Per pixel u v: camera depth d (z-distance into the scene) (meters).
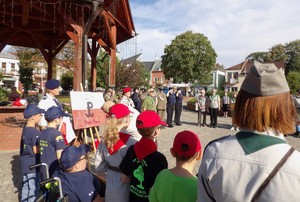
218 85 76.12
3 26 12.97
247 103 1.25
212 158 1.25
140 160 2.62
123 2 10.74
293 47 66.12
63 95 43.97
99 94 6.49
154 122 2.62
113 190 2.87
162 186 1.94
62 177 2.93
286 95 1.23
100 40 12.14
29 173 4.10
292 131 1.23
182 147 1.96
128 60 35.16
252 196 1.11
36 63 36.59
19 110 8.58
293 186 1.05
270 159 1.12
